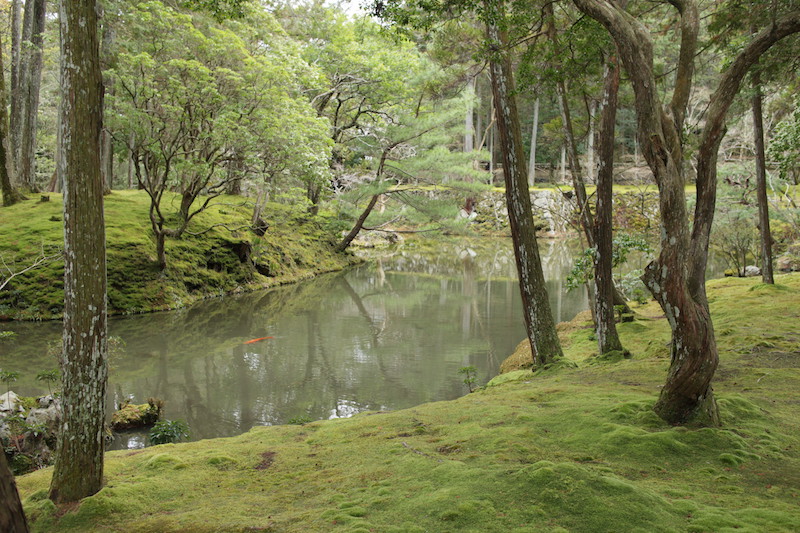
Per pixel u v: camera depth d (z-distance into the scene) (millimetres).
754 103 13500
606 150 8336
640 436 4293
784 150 14734
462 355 12094
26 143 21562
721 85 4754
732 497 3344
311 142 18094
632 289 15328
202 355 11906
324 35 27297
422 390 9641
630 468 3879
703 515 3010
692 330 4492
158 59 14672
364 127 27250
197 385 9867
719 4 9734
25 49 21172
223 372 10703
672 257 4480
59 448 4051
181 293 17125
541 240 39219
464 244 39719
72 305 3945
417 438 5012
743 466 3867
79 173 3855
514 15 7359
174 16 14070
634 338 10297
